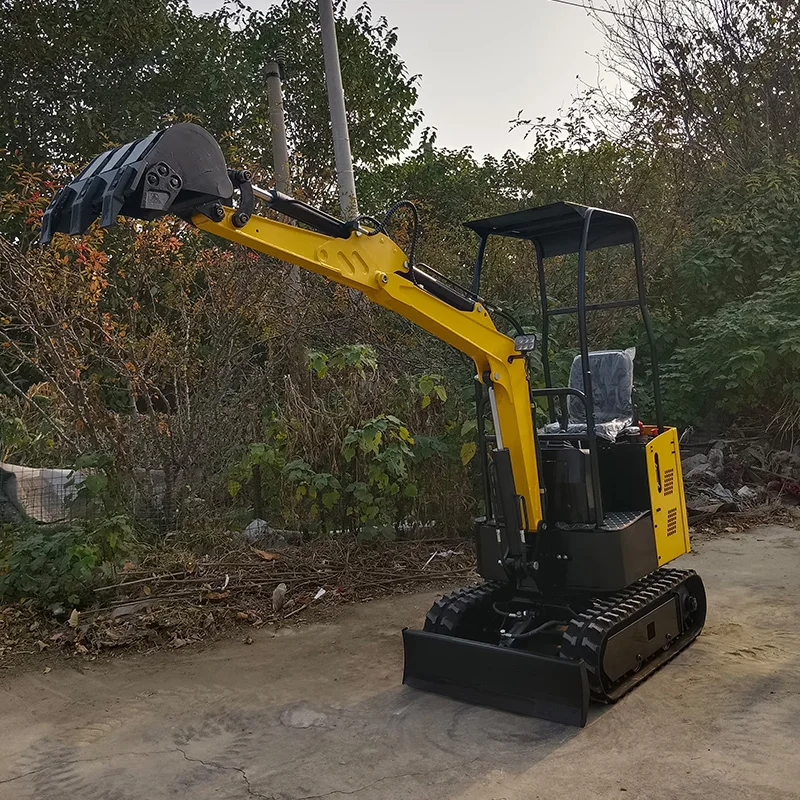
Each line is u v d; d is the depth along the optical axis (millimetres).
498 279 10328
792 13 15008
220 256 7914
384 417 7488
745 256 11359
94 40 12570
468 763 3822
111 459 7070
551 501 4723
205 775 3877
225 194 3500
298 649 5574
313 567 7086
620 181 11531
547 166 11617
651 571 4762
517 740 4027
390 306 4230
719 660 4918
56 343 7242
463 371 8742
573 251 5664
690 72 15164
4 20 11961
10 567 6348
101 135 11711
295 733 4273
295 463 7305
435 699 4598
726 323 9914
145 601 6293
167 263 8156
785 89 15031
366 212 14156
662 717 4188
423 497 7859
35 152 12039
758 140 14383
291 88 14367
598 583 4500
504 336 4613
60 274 7320
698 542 7887
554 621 4844
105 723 4535
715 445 10172
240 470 7566
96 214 3389
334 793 3623
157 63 13070
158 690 4973
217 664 5375
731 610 5848
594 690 4258
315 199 10234
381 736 4172
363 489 7305
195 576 6766
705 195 12727
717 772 3594
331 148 14336
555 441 4992
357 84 14516
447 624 4797
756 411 10734
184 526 7441
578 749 3891
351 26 14703
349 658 5348
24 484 7328
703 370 9977
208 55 13453
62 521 7031
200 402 7828
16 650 5656
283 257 3781
